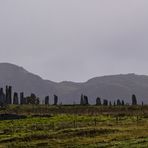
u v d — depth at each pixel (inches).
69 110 6402.6
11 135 3617.1
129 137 3174.2
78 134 3491.6
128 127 3828.7
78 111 6294.3
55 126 4057.6
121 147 2696.9
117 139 3122.5
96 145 2901.1
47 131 3754.9
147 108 6304.1
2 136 3599.9
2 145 3191.4
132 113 5659.5
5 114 5684.1
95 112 6131.9
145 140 2901.1
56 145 3078.2
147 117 4840.1
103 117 4948.3
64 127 3961.6
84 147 2874.0
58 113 6117.1
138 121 4347.9
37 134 3526.1
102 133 3506.4
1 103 7165.4
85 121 4453.7
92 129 3627.0
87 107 6579.7
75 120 4566.9
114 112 6063.0
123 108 6353.3
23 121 4736.7
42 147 3043.8
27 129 3961.6
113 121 4392.2
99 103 7780.5
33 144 3154.5
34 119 4916.3
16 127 4146.2
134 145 2728.8
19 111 6378.0
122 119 4598.9
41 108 6579.7
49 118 4968.0
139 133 3388.3
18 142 3297.2
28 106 6791.3
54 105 6968.5
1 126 4308.6
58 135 3476.9
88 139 3230.8
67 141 3198.8
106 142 3038.9
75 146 2955.2
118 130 3592.5
